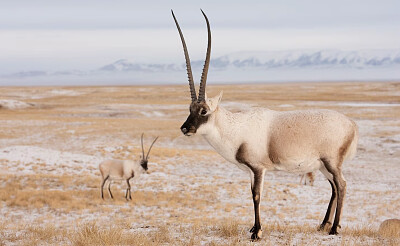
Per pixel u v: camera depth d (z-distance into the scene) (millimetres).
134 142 57594
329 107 97938
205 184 32094
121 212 23469
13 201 24406
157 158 45438
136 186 31141
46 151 41562
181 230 13766
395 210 25062
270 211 24453
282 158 11812
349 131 11859
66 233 13906
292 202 27359
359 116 78062
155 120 79750
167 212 23812
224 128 11820
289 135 11703
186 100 137625
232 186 31688
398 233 13164
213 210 24797
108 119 81375
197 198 27938
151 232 13375
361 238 12094
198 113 11523
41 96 160125
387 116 78062
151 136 61188
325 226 12781
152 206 25375
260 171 11938
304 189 31453
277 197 28484
